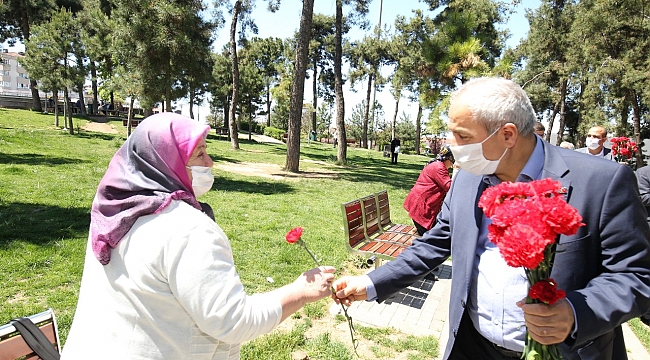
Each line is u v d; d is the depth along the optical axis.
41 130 20.03
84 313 1.34
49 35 18.19
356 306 4.16
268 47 49.16
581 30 18.36
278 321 1.44
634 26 16.80
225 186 10.59
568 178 1.54
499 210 1.22
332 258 5.46
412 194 5.13
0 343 1.65
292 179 13.34
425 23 19.39
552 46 26.00
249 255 5.30
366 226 5.12
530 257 1.11
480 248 1.80
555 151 1.65
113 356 1.27
